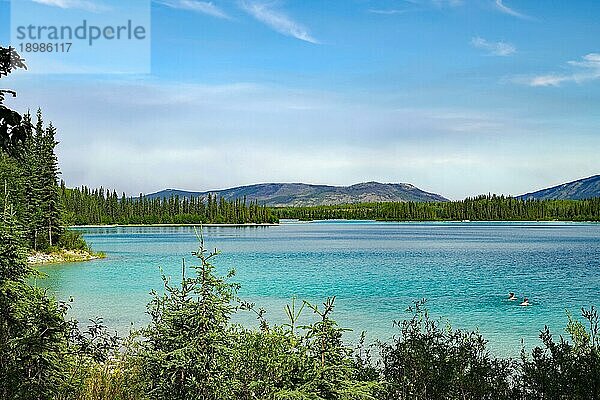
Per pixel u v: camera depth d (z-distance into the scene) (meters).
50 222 67.00
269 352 7.93
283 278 49.31
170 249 87.12
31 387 9.19
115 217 194.75
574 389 8.71
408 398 9.30
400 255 78.25
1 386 9.00
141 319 28.17
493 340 24.25
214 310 8.65
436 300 36.41
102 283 44.03
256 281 47.19
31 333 9.52
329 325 7.38
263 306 32.69
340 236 143.38
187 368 8.20
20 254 10.31
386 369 9.91
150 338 8.91
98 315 29.41
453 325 27.81
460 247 97.00
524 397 9.43
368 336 23.81
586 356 9.16
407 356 9.84
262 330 9.06
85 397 9.91
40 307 9.90
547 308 33.28
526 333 25.75
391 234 157.00
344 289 41.97
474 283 46.22
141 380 8.97
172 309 8.67
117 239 120.69
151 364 8.49
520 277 50.59
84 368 11.07
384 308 32.84
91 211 185.75
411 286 43.78
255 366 7.98
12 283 9.88
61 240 69.31
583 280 48.31
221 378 8.19
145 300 34.78
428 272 54.88
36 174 66.56
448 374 9.45
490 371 9.91
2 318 9.55
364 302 35.25
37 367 9.47
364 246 100.12
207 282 8.78
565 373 9.03
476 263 65.75
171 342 8.47
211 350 8.44
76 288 41.00
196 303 8.59
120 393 10.10
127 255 74.69
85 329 25.34
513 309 32.97
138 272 52.91
